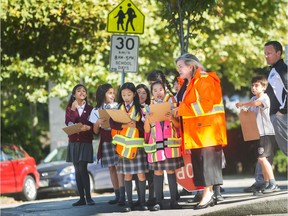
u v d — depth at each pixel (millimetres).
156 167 24250
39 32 44406
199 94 22891
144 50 57719
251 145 66500
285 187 28672
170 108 23531
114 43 31672
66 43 45938
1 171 44906
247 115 25891
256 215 23297
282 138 25188
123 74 31688
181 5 30484
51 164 50062
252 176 59688
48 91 61625
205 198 23547
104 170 49031
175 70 57938
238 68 64625
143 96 26047
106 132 27562
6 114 82438
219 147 23406
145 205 24781
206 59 59750
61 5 41500
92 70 54250
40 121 85875
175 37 56531
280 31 60812
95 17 44125
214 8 31391
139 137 24641
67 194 52188
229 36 59000
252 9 59156
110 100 28094
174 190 24484
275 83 25141
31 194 47562
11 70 50312
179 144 24156
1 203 45344
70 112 28453
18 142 59562
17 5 40750
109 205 27422
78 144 28297
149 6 54688
